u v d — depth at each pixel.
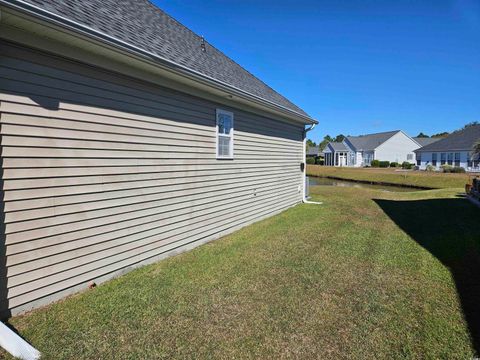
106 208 3.65
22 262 2.84
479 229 6.53
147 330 2.63
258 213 7.62
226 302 3.17
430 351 2.33
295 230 6.51
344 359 2.25
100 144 3.54
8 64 2.68
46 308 2.98
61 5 3.09
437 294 3.35
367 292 3.42
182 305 3.09
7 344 2.29
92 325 2.69
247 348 2.38
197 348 2.38
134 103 3.98
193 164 5.18
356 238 5.81
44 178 2.98
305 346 2.41
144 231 4.23
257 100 6.41
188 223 5.11
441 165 31.48
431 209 9.42
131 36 3.86
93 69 3.43
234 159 6.44
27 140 2.83
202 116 5.36
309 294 3.37
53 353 2.28
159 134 4.41
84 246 3.42
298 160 10.19
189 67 4.52
